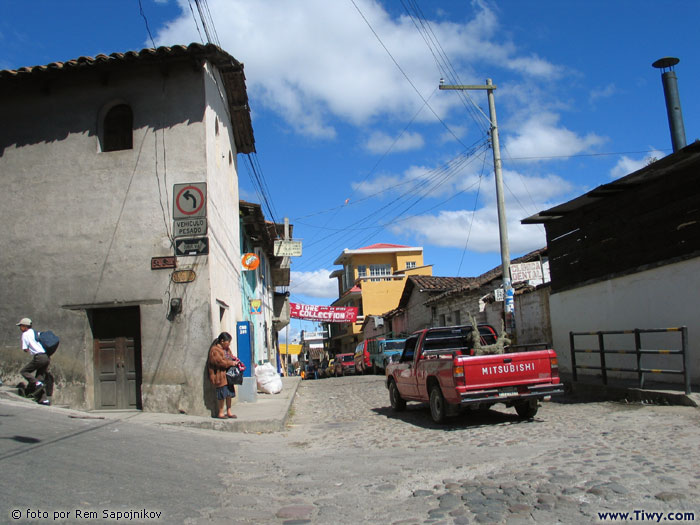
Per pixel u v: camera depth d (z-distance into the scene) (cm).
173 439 860
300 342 8269
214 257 1208
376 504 532
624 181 1237
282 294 3512
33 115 1235
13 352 1168
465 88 1766
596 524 440
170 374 1134
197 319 1146
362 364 3441
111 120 1245
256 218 1872
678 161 1096
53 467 593
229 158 1494
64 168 1214
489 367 962
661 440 732
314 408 1487
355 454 796
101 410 1162
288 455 806
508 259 1708
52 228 1201
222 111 1399
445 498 533
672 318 1176
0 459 597
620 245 1345
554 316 1642
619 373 1359
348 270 5581
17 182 1223
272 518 498
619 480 547
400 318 3884
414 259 5375
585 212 1478
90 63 1179
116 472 609
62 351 1163
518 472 608
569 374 1536
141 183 1194
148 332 1149
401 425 1075
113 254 1180
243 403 1345
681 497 487
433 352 1157
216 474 662
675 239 1170
